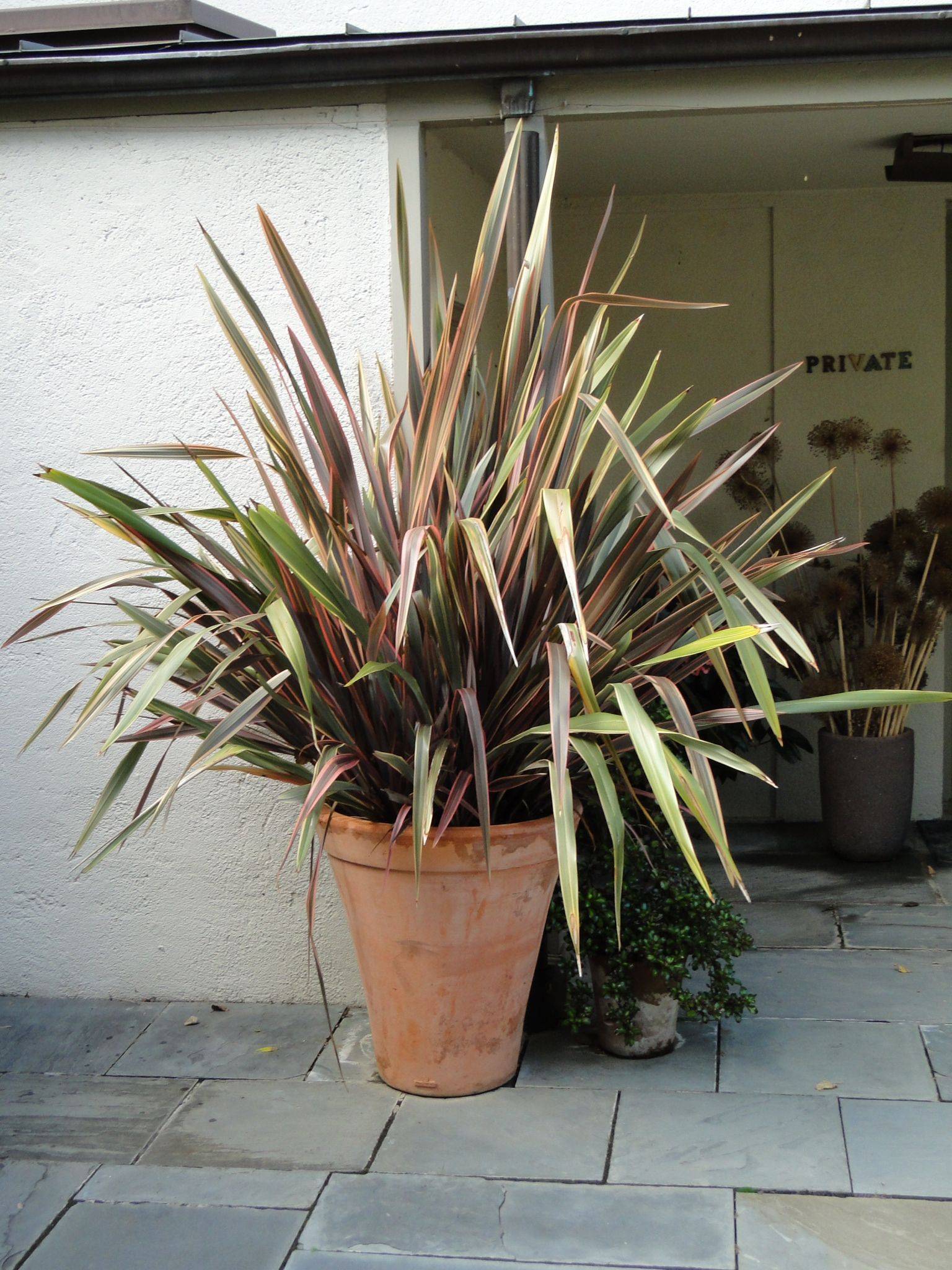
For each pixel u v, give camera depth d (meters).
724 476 2.56
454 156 3.49
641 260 4.66
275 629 2.16
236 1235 2.21
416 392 2.68
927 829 4.66
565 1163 2.40
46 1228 2.26
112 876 3.27
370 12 3.65
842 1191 2.27
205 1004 3.25
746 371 4.66
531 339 2.69
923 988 3.21
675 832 1.98
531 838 2.46
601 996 2.82
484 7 3.61
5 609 3.24
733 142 3.71
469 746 2.49
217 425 3.14
